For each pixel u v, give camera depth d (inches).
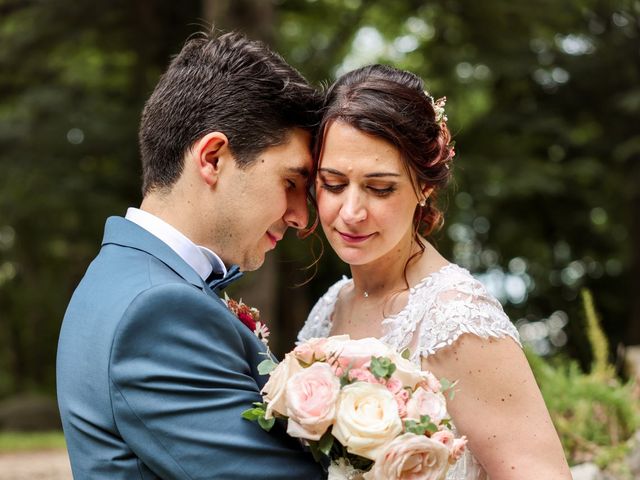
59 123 490.3
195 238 79.0
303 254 502.0
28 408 504.1
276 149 79.0
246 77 78.5
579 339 343.0
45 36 499.5
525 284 643.5
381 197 80.3
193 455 69.0
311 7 557.3
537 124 554.3
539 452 77.6
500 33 508.4
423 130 80.7
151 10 502.3
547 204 597.3
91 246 552.7
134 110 504.1
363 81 81.4
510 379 78.2
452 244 596.7
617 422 149.8
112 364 69.8
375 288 90.4
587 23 540.1
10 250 669.9
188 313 71.2
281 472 70.6
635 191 567.5
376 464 65.8
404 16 553.3
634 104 511.5
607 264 653.9
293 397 67.1
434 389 70.6
